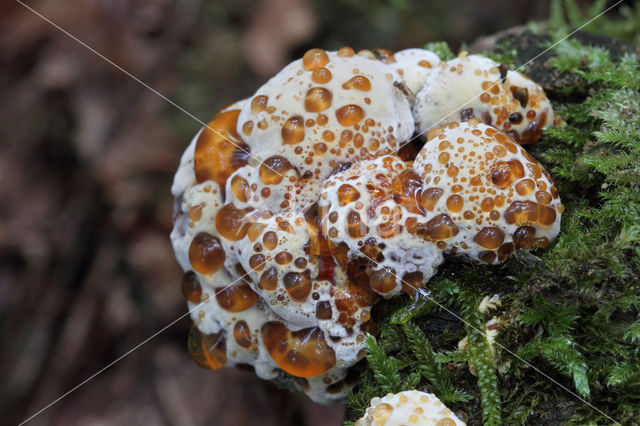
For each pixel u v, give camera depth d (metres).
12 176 0.47
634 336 0.20
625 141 0.22
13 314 0.44
